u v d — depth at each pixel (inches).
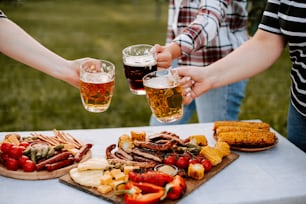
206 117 118.3
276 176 76.7
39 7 361.7
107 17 355.3
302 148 90.4
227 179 75.7
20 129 178.7
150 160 77.7
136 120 192.1
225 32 112.5
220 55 113.1
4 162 77.2
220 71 90.4
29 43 91.0
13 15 332.5
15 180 74.5
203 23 101.9
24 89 214.1
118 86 222.1
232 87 114.2
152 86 77.7
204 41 102.0
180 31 114.8
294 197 71.1
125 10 383.2
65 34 302.2
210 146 85.4
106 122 189.2
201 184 73.6
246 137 84.3
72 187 72.7
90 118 191.5
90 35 303.1
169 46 99.4
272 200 70.4
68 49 271.6
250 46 90.1
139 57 84.5
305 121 88.0
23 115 189.8
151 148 79.8
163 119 80.0
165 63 95.7
